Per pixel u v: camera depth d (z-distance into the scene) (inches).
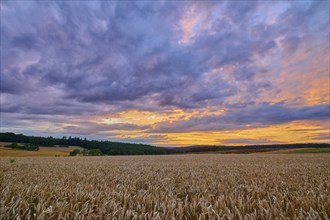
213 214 179.3
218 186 313.1
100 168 672.4
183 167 714.8
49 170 593.3
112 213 178.1
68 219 169.2
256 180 391.2
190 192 290.7
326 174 488.1
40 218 160.2
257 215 175.9
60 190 263.0
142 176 461.7
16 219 157.8
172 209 183.8
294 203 208.4
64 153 3326.8
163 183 345.4
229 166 750.5
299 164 824.3
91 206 194.4
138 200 226.2
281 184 336.5
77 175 459.2
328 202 203.6
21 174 468.1
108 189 281.3
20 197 210.4
